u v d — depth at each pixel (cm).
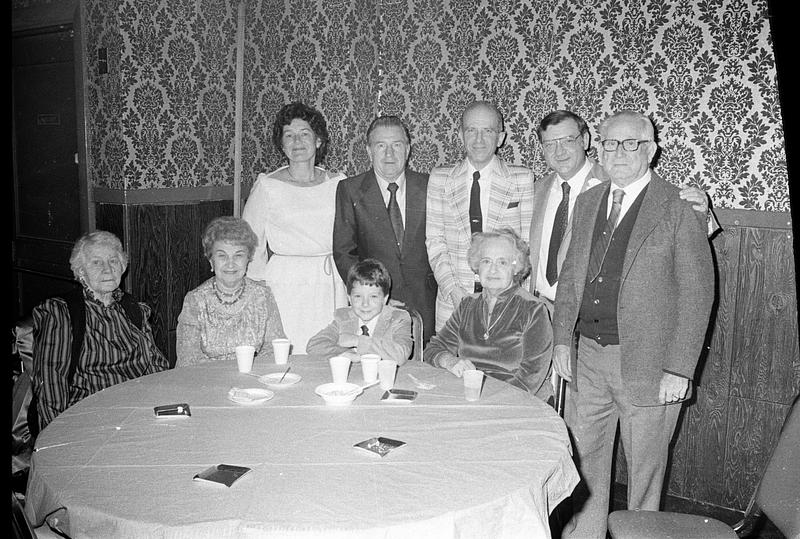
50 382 269
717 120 339
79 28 455
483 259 281
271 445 191
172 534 147
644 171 274
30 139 497
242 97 504
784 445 208
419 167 438
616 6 361
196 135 479
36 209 502
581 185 329
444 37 420
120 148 441
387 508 156
